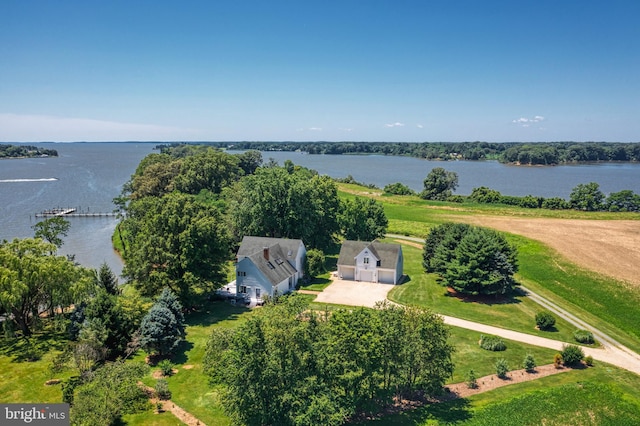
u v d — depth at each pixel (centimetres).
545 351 4456
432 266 6825
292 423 2775
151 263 5284
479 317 5359
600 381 3831
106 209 13312
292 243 6750
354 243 6956
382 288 6431
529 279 6862
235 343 2973
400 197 15662
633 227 10569
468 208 13550
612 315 5456
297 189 7525
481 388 3719
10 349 4197
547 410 3369
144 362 4084
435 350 3338
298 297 3597
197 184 12606
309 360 2928
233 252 7806
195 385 3703
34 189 17600
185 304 5250
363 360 3009
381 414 3297
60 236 9856
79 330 4228
